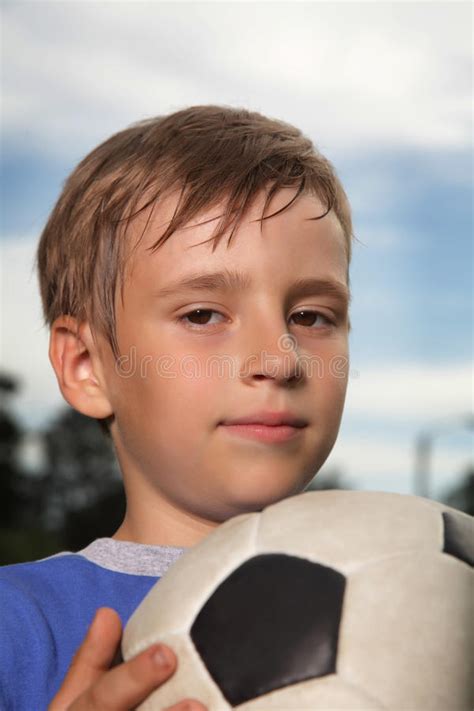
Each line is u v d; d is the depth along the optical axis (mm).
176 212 2264
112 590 2250
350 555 1570
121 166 2496
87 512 30609
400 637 1483
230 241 2221
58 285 2619
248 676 1498
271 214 2266
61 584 2252
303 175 2406
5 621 2119
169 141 2498
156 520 2369
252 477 2188
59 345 2586
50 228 2742
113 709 1598
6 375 30734
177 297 2234
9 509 30656
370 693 1447
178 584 1658
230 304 2227
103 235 2424
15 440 31031
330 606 1514
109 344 2410
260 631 1519
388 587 1528
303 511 1679
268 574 1574
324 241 2342
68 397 2531
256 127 2656
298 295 2275
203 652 1555
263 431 2188
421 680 1460
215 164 2354
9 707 2057
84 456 30422
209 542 1712
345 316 2404
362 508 1671
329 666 1471
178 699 1556
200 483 2234
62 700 1729
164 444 2258
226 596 1580
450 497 27828
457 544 1617
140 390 2299
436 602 1523
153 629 1637
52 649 2139
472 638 1513
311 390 2258
